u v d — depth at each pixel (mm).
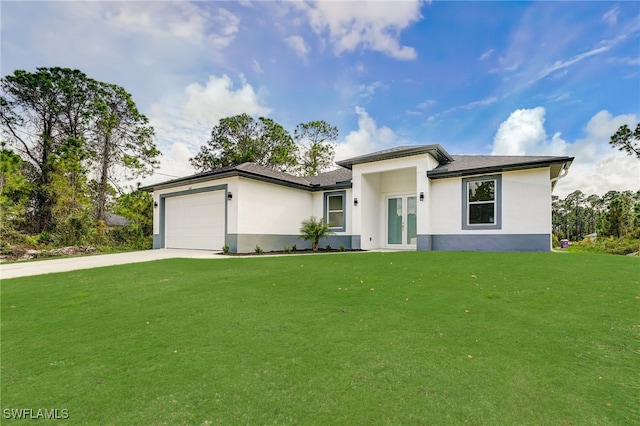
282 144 31594
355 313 4496
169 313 4629
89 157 21953
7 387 2684
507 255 9773
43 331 3988
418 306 4758
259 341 3578
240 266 8648
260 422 2191
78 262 10461
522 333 3703
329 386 2635
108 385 2695
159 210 17156
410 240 15188
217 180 14242
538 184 11562
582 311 4441
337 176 18391
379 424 2152
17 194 18750
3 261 12836
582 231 62438
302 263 9031
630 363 2998
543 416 2219
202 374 2861
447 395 2486
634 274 6668
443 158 14812
